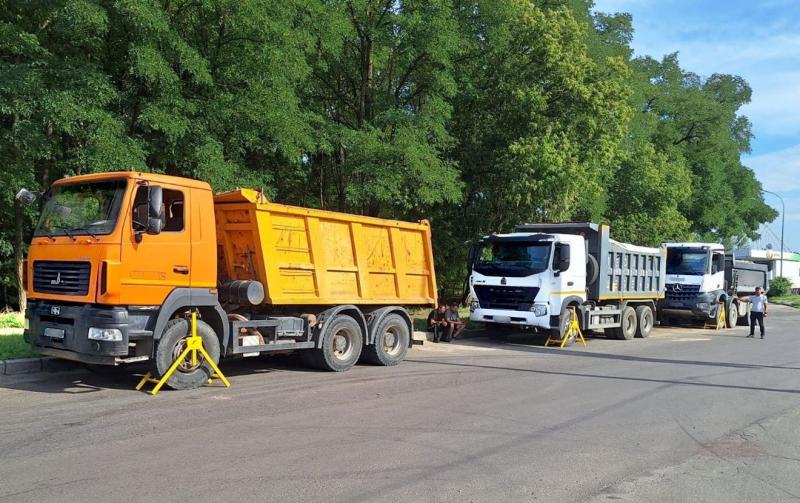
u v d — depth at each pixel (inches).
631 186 1142.3
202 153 545.0
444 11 786.8
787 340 790.5
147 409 308.8
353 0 776.9
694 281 929.5
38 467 220.4
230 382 388.8
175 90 532.4
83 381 372.5
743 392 406.3
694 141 1660.9
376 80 912.3
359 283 460.8
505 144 919.7
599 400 367.9
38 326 348.2
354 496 200.8
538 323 624.4
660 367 514.9
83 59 527.8
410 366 484.1
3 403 316.5
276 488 205.5
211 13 570.3
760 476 234.4
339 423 293.6
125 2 475.2
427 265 522.3
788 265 2618.1
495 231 979.9
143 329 335.0
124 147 500.4
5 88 472.7
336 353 444.1
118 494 195.9
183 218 353.7
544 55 876.6
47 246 348.5
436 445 262.1
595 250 694.5
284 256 410.0
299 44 629.9
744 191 1919.3
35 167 627.5
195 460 231.9
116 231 325.1
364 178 761.6
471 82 931.3
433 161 757.9
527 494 208.1
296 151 629.0
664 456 257.6
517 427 297.1
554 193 867.4
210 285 366.0
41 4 525.0
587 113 872.3
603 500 205.2
